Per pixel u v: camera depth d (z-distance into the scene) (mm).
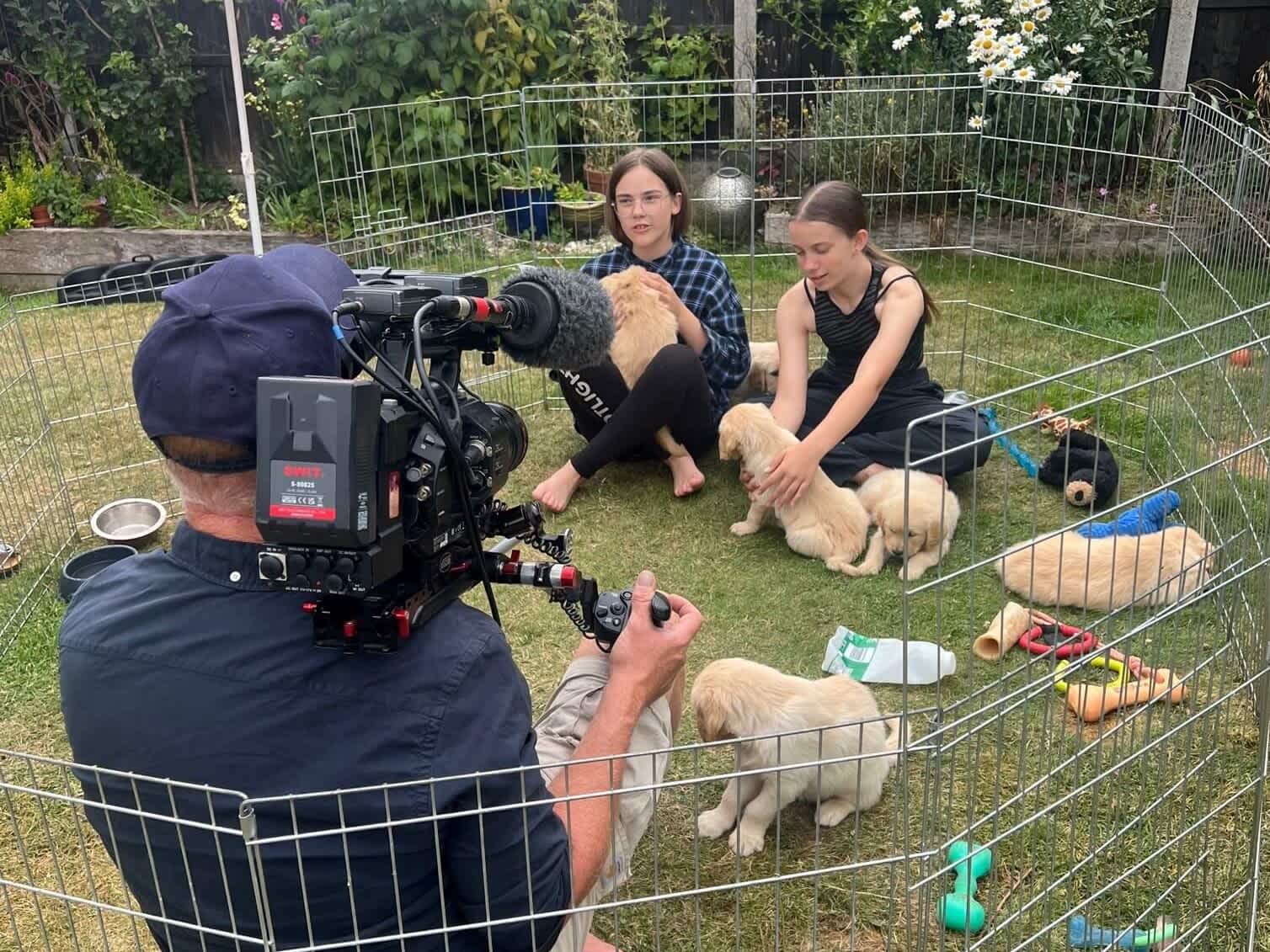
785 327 4102
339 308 1450
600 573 3652
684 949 2275
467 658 1481
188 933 1574
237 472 1409
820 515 3646
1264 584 2500
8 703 3135
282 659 1429
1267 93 6625
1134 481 4023
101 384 5145
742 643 3285
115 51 7785
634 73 7867
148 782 1461
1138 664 2992
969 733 1945
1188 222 4500
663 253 4387
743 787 2549
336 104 7137
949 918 2277
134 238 7016
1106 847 2178
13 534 3967
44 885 2500
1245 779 2619
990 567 3557
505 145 7387
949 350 5207
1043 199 6500
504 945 1587
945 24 6293
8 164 7715
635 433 3990
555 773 1853
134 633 1463
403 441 1371
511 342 1697
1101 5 6613
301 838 1403
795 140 5305
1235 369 3449
